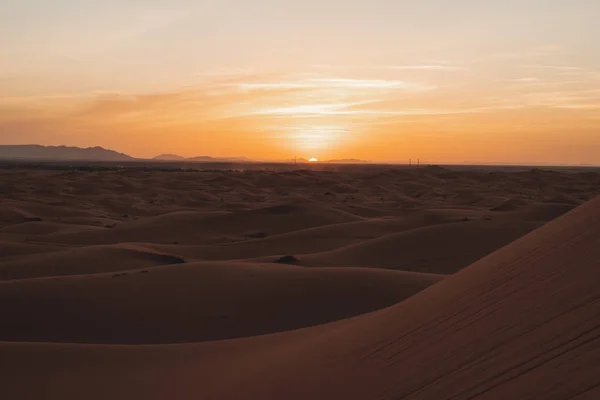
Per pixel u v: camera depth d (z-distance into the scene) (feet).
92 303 51.47
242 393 22.58
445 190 323.16
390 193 309.01
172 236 132.26
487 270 23.04
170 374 30.83
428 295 24.54
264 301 52.95
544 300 16.74
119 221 173.88
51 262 80.79
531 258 21.24
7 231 131.23
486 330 16.81
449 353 16.55
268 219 150.41
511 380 13.37
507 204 166.71
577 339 13.64
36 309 49.75
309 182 351.25
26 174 371.97
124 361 33.58
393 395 15.58
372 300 53.83
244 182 339.77
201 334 46.47
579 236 20.59
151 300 52.75
